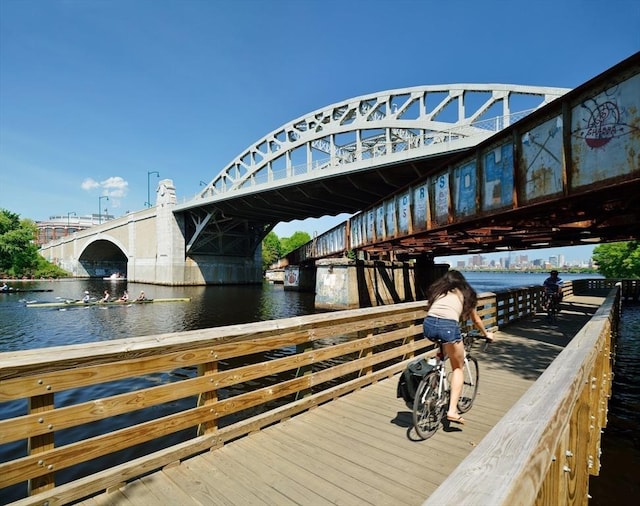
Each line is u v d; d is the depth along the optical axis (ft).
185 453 11.34
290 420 14.66
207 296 139.54
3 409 32.81
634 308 82.02
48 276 246.47
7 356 8.41
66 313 93.09
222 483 10.28
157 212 196.75
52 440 8.87
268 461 11.50
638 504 16.05
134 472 10.12
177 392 11.09
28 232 229.45
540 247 65.51
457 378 13.29
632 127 22.43
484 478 3.46
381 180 105.19
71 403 33.68
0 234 221.46
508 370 22.09
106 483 9.60
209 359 11.89
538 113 29.63
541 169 29.84
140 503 9.32
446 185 45.32
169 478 10.48
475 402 16.89
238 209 164.76
